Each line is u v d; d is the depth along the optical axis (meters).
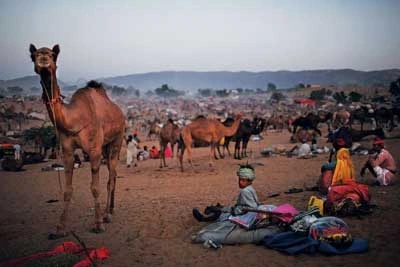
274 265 5.91
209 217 8.31
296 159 20.64
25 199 12.99
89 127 7.76
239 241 6.84
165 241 7.29
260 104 137.88
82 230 8.25
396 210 8.47
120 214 9.57
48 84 7.12
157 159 25.52
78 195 13.16
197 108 118.31
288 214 6.87
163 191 13.02
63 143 7.68
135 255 6.61
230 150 29.11
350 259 6.01
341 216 8.07
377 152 11.70
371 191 10.64
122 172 19.25
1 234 8.15
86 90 8.34
